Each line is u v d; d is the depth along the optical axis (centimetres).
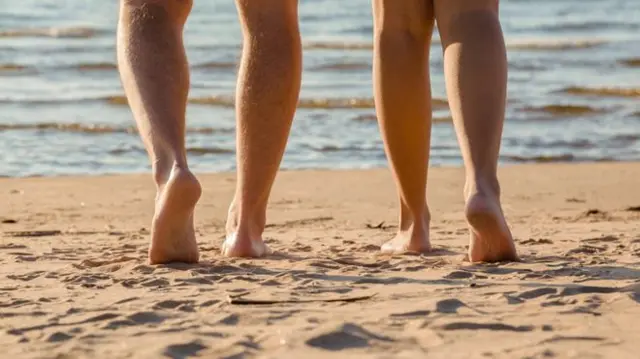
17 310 425
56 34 2898
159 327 396
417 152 594
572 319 407
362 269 526
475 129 531
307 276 501
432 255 589
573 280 488
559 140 1459
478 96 533
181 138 526
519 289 464
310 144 1405
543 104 1758
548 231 750
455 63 539
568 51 2619
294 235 741
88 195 1046
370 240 697
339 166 1266
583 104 1764
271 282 486
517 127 1565
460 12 543
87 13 3425
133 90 530
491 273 509
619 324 399
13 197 1028
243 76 570
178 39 538
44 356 359
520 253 597
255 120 569
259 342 375
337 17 3309
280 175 1169
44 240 723
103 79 2095
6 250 641
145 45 533
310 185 1104
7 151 1337
